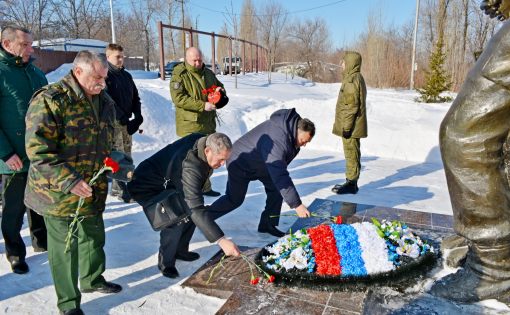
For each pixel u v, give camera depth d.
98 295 2.96
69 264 2.59
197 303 2.86
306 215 3.47
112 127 2.80
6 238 3.24
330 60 38.53
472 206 2.51
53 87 2.44
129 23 37.88
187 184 2.87
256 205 5.05
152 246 3.80
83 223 2.80
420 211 4.72
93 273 2.94
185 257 3.49
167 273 3.22
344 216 4.50
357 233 3.15
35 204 2.54
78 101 2.51
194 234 4.08
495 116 2.32
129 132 5.07
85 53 2.46
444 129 2.54
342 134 5.46
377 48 24.77
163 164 3.10
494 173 2.44
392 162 7.79
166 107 9.15
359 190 5.86
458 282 2.76
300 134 3.50
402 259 3.03
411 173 6.92
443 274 3.02
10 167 3.07
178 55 35.31
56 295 2.89
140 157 7.16
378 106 10.71
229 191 3.85
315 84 23.17
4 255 3.56
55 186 2.45
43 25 33.53
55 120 2.42
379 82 24.84
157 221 2.90
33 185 2.53
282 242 3.22
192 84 4.79
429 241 3.66
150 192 3.12
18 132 3.20
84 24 37.12
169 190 3.01
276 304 2.69
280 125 3.52
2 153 3.03
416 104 11.23
